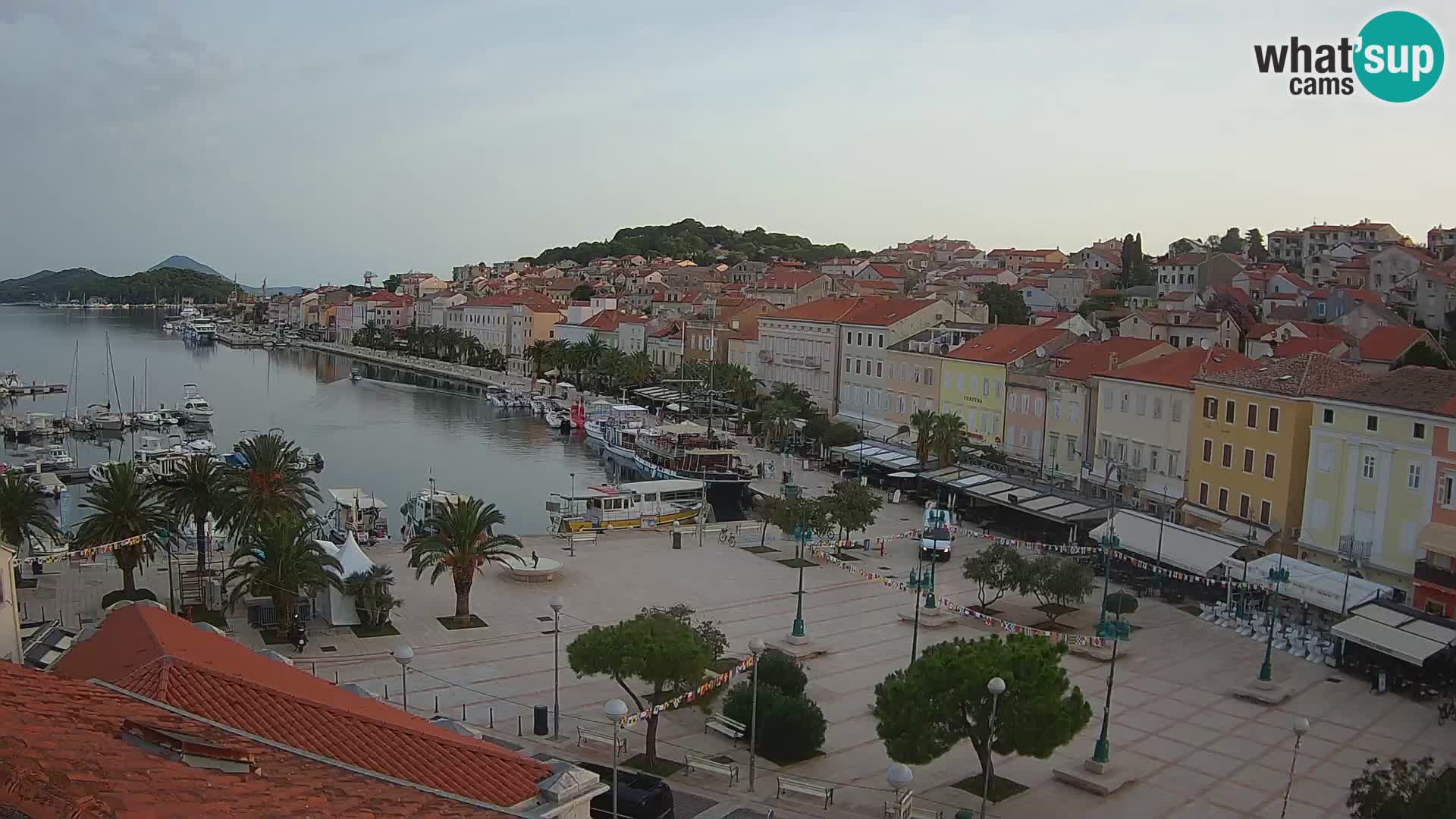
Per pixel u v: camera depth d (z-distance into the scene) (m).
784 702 43.47
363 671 52.31
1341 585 59.91
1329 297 171.62
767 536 87.88
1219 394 79.56
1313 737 46.78
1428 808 30.22
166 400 189.00
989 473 95.19
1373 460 66.50
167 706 17.02
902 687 37.22
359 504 90.31
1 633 32.94
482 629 60.09
